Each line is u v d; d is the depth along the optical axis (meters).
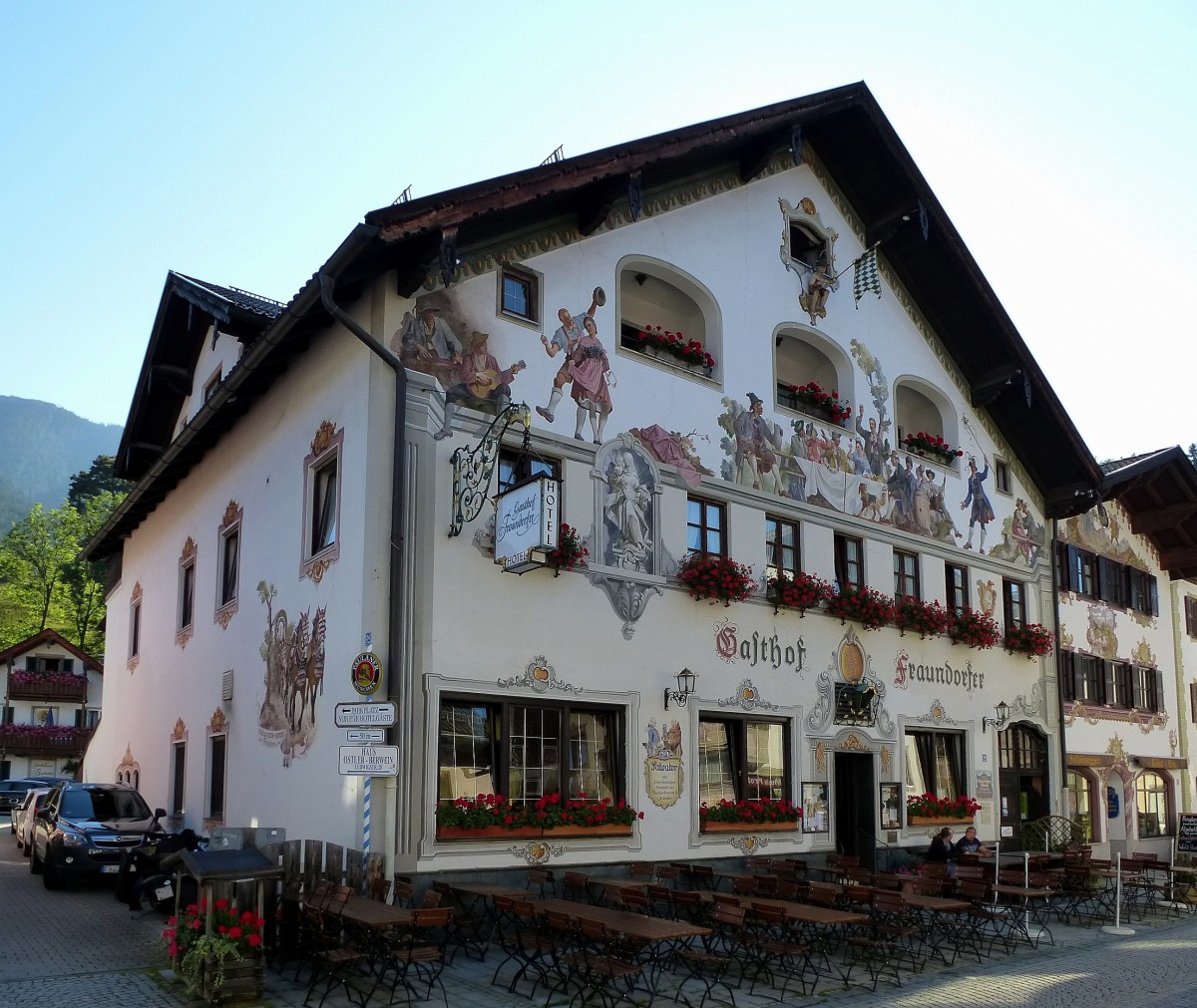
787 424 18.67
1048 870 18.73
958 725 20.89
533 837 13.75
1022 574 23.59
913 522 20.81
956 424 22.59
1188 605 32.22
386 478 13.40
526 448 13.48
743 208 18.91
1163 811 28.84
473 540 13.90
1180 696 30.14
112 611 28.12
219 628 18.30
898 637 19.94
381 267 13.72
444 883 12.42
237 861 10.36
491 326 14.72
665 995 10.98
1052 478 24.48
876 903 12.66
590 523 15.27
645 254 17.02
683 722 15.90
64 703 54.31
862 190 21.06
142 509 24.06
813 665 18.11
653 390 16.59
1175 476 27.91
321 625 14.25
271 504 16.52
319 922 10.66
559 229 15.79
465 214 13.36
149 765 22.06
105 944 12.75
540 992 10.69
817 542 18.64
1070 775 25.05
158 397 24.16
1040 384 22.69
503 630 13.97
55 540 66.81
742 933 11.88
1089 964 13.23
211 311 18.47
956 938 14.03
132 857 15.89
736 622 17.00
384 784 12.52
